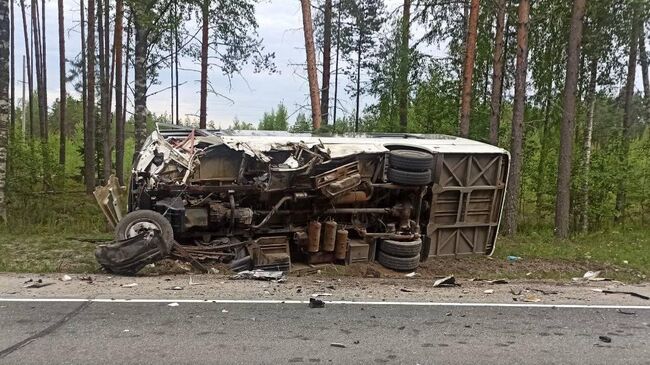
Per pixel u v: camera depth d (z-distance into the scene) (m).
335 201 9.52
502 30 14.88
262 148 9.26
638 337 5.41
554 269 9.78
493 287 7.70
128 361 4.39
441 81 17.86
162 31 16.84
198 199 8.88
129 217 8.13
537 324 5.77
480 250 11.01
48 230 12.38
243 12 17.84
